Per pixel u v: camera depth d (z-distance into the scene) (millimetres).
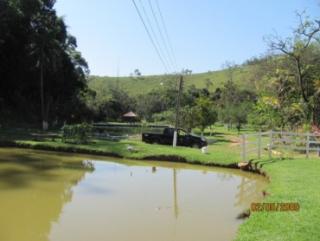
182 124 41125
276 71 33312
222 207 13203
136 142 30391
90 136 34469
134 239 9961
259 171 19438
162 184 17062
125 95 82562
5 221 11211
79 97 59469
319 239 8203
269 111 30609
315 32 29172
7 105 50375
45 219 11453
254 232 8812
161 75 130750
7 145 27125
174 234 10406
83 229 10625
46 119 49750
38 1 46219
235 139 39844
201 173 20156
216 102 76312
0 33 43875
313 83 31062
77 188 15562
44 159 22562
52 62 48344
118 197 14297
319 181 14711
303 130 26672
